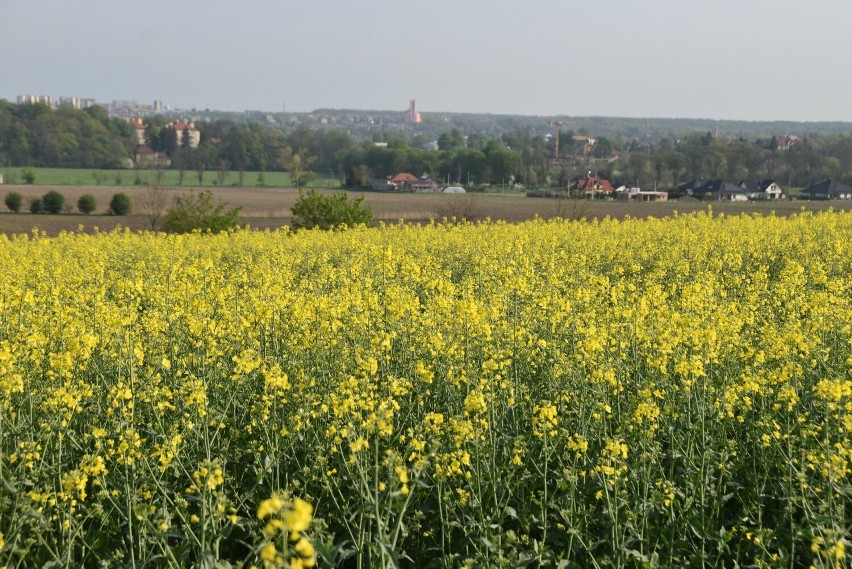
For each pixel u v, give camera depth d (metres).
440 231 30.17
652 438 7.93
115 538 6.93
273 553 4.24
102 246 26.00
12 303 11.16
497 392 8.58
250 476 8.02
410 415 8.39
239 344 10.35
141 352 8.65
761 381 8.46
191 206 40.12
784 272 16.84
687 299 12.56
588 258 21.75
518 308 12.73
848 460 7.22
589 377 8.74
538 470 7.43
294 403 8.64
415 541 7.01
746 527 6.96
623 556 6.49
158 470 7.19
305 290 15.15
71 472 6.38
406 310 11.42
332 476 7.25
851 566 6.24
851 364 9.48
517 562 6.29
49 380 8.81
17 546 6.29
